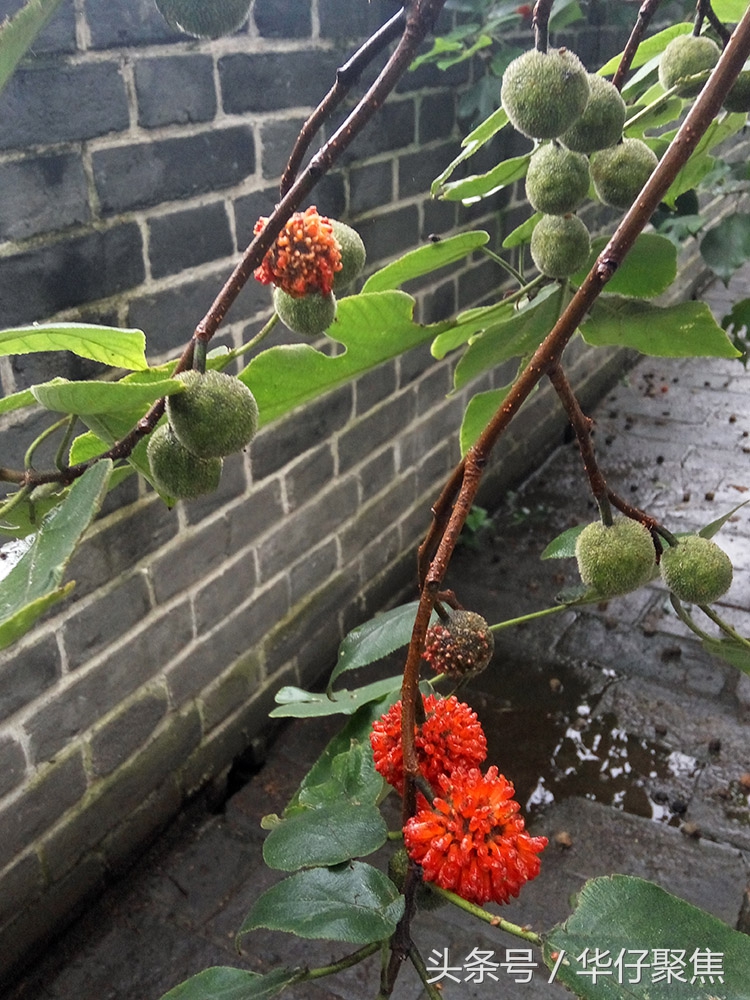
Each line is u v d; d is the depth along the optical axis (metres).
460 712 0.23
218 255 0.58
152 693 0.61
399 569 0.88
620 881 0.21
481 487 1.02
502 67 0.76
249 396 0.19
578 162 0.27
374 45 0.19
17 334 0.17
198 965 0.55
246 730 0.70
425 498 0.90
